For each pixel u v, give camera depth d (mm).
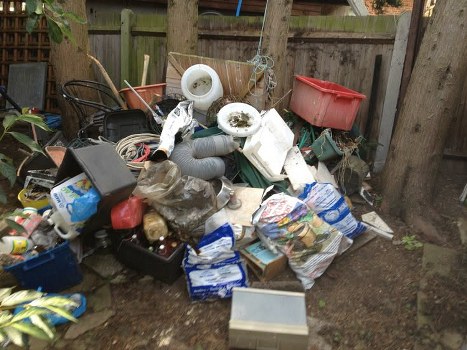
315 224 2439
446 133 2965
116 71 5141
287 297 2039
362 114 4008
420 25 3467
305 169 3150
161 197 2387
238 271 2348
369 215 3082
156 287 2375
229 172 3145
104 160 2271
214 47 4637
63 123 4234
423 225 2932
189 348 1980
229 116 3170
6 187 3473
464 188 3254
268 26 3541
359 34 3818
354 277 2502
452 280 2439
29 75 5422
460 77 2797
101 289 2350
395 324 2156
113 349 1965
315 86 3371
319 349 1993
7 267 2047
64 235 2316
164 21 4672
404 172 3055
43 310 1311
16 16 5504
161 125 3496
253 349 1907
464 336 2064
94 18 5043
